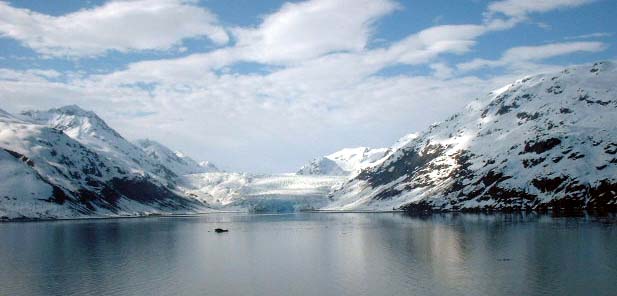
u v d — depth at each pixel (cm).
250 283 9812
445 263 11356
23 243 16550
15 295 9025
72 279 10288
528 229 17550
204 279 10231
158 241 17225
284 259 12712
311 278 10188
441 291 8812
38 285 9756
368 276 10225
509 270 10294
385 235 17775
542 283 9125
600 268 10206
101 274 10794
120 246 15700
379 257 12562
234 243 16450
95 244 16238
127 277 10469
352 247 14650
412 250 13550
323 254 13438
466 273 10150
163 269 11388
